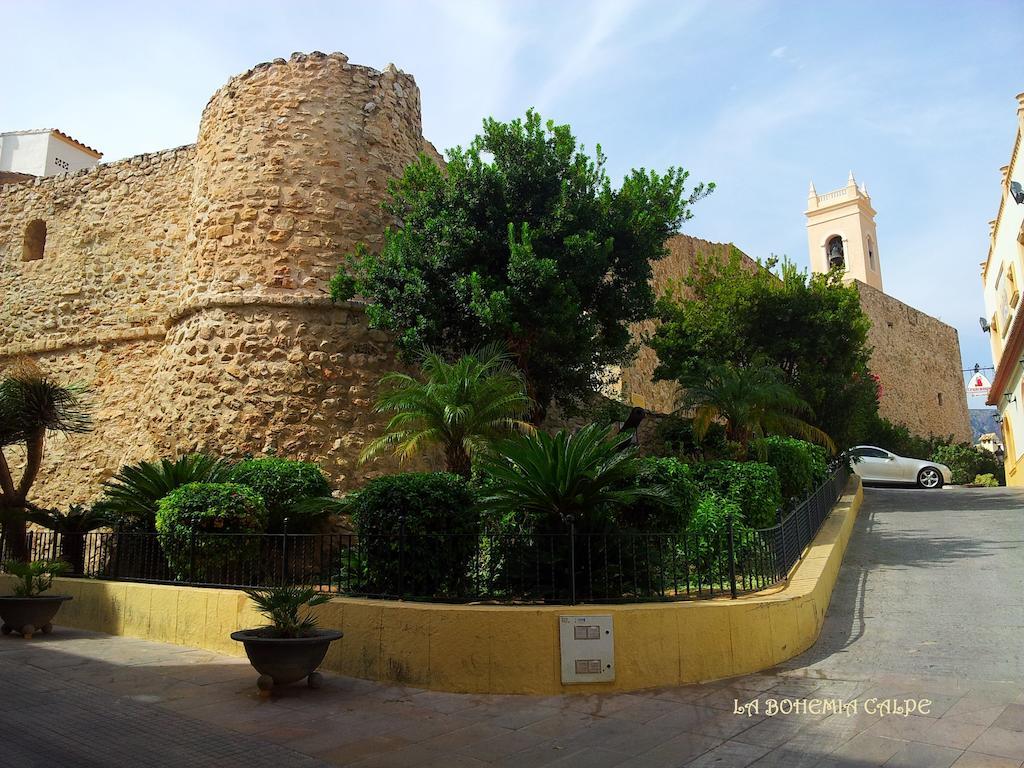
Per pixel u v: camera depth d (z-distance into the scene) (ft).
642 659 21.04
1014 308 73.41
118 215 55.21
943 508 53.93
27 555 37.42
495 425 34.88
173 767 15.24
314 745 16.61
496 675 20.83
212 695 20.72
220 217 43.29
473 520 25.89
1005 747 15.05
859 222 176.55
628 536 24.11
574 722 18.10
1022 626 24.09
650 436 61.46
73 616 32.73
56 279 56.03
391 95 46.93
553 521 24.97
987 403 101.50
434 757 15.85
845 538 40.34
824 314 62.85
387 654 22.25
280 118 43.88
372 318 39.19
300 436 39.24
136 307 52.65
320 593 23.04
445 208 41.09
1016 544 37.52
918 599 28.45
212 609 27.09
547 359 41.88
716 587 26.48
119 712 18.97
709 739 16.53
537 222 40.73
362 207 43.75
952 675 20.01
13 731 17.37
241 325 40.98
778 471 43.50
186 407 41.01
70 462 51.47
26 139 77.61
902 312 141.59
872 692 19.08
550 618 21.12
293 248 42.04
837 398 63.46
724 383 47.88
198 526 29.78
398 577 24.44
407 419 35.27
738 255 69.26
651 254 42.98
